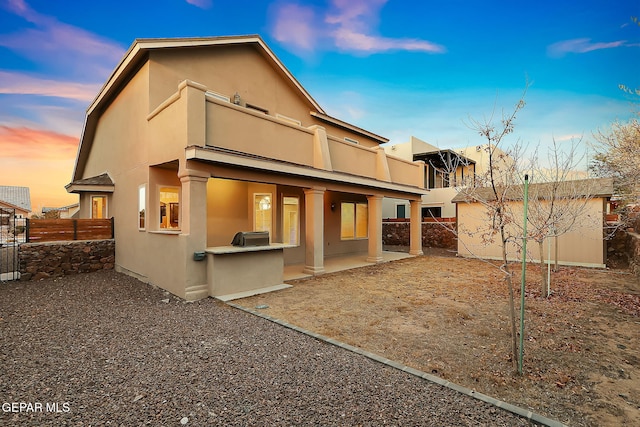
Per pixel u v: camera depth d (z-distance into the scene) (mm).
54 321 4793
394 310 5434
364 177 9805
